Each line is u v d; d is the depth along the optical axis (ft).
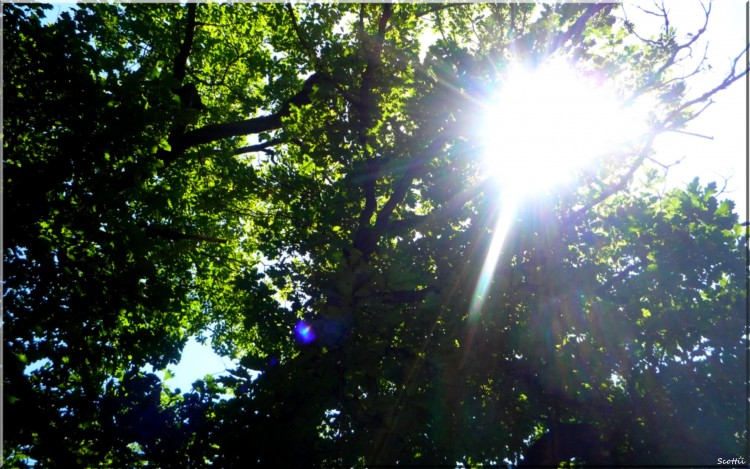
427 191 25.11
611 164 24.81
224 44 47.34
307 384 17.33
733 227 19.83
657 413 17.58
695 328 17.95
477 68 23.11
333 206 25.00
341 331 17.58
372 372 17.13
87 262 20.61
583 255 22.59
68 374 19.69
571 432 18.44
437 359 18.11
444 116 24.17
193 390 18.08
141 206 31.14
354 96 27.25
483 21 29.63
